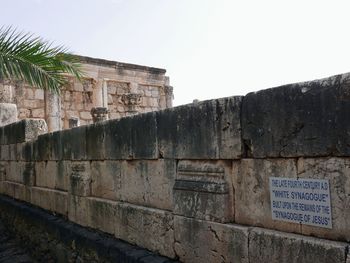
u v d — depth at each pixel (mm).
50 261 6559
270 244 3012
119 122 5070
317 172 2801
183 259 3908
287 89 2957
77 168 6168
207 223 3605
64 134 6656
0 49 6410
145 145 4566
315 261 2689
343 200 2639
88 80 18391
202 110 3736
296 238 2834
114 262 4633
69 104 17609
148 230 4438
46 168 7586
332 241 2662
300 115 2859
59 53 6953
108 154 5336
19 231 8273
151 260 4082
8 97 12961
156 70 21438
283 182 3035
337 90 2613
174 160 4145
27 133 8773
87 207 5781
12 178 9719
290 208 2986
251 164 3311
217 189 3520
